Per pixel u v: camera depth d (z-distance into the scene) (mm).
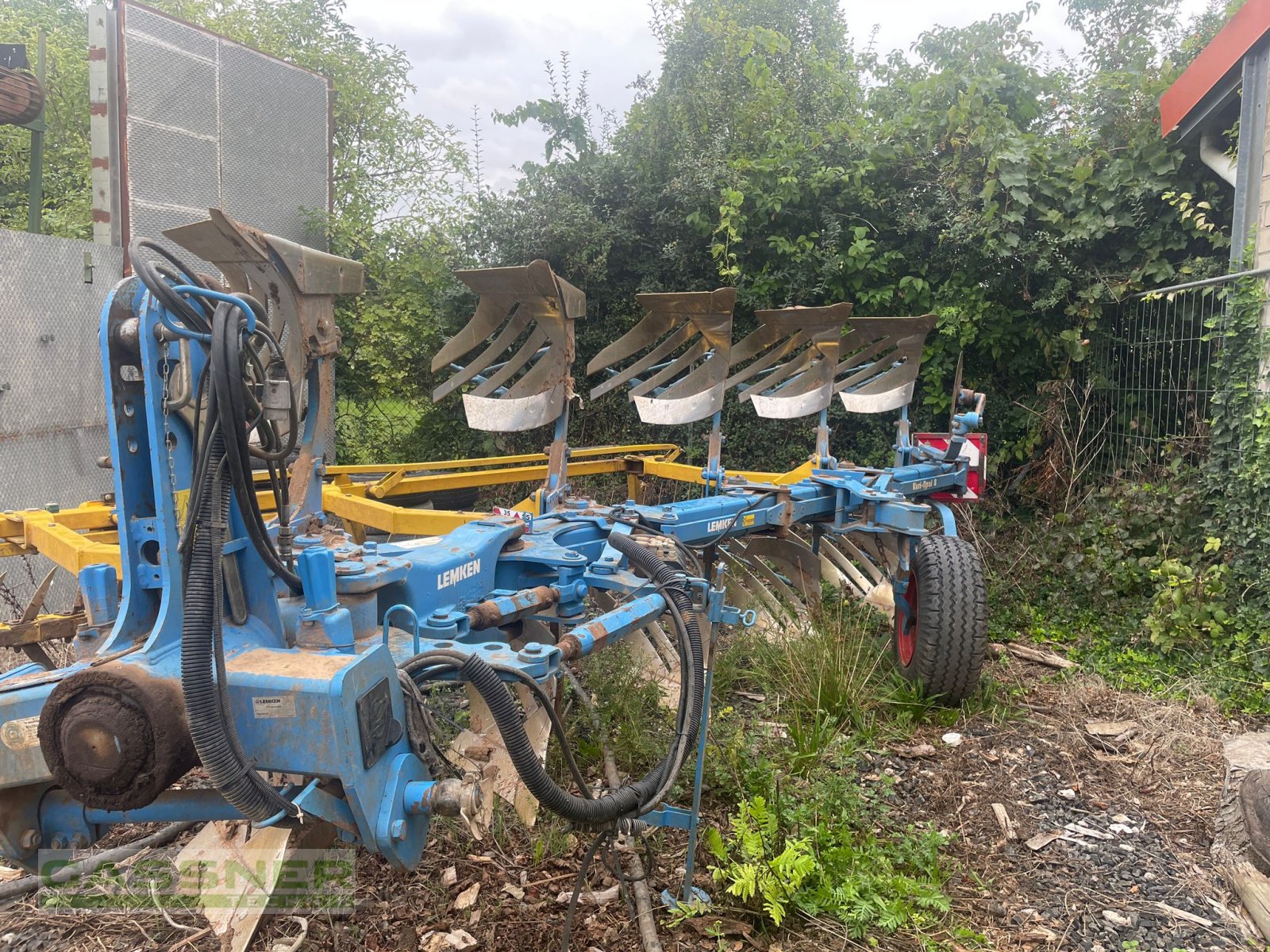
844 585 5379
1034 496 7703
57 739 1678
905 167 7973
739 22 11172
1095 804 3562
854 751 3838
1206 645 5230
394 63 10508
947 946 2678
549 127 9234
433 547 2773
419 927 2635
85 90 10094
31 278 5820
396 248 8891
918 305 7844
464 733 2469
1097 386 7520
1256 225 5879
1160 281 7117
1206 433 6117
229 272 2453
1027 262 7543
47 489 5969
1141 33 8484
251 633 2002
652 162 8492
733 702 4332
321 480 2592
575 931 2635
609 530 3484
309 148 8438
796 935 2684
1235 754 3479
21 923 2658
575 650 2271
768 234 8188
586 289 8672
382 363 8398
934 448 5844
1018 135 7578
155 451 1813
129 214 6816
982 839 3301
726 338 3979
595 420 8859
